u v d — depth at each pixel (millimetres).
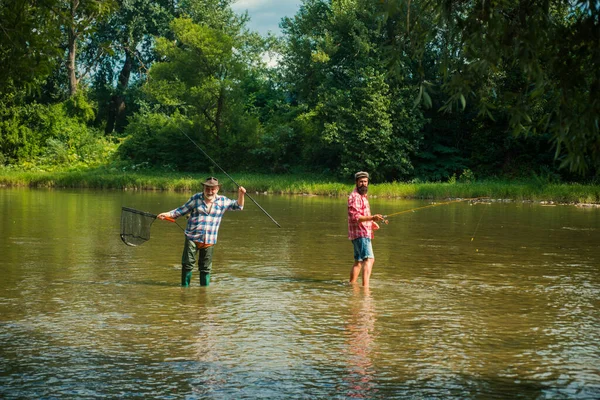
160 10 60656
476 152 44875
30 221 17750
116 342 5988
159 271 9922
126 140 54406
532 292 8539
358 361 5496
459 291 8578
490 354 5727
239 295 8180
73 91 57312
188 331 6391
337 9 46438
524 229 17188
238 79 50625
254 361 5465
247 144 50594
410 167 42438
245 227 17188
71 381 4918
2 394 4629
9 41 8656
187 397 4605
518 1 4688
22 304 7504
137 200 28234
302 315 7125
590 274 10008
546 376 5148
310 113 50562
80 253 11750
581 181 39625
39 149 53531
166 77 51656
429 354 5711
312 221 19156
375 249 12930
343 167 44312
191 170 51062
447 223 19125
